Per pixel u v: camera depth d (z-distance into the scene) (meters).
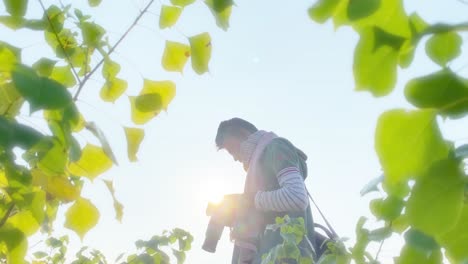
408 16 0.64
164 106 1.17
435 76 0.57
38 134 0.83
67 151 0.90
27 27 1.09
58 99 0.75
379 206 1.32
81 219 1.06
